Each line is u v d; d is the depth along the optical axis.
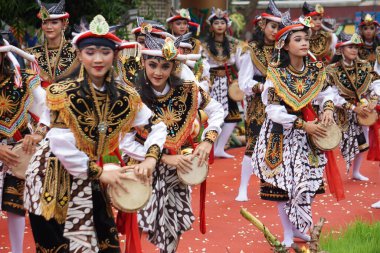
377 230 6.45
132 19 11.29
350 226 6.74
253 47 8.22
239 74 8.25
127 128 4.60
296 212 6.35
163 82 5.31
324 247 5.89
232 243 6.64
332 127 6.38
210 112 5.57
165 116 5.34
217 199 8.40
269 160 6.45
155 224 5.29
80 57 4.41
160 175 5.31
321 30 10.04
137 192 4.53
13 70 5.45
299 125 6.29
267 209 7.95
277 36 6.40
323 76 6.45
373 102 8.64
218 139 10.90
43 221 4.55
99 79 4.45
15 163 5.43
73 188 4.46
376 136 8.86
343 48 8.73
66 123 4.37
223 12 10.21
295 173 6.32
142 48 5.29
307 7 9.80
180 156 5.27
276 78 6.34
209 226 7.20
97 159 4.54
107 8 11.05
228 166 10.35
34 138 5.41
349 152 8.98
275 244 4.55
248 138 8.27
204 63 9.57
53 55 7.56
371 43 9.94
